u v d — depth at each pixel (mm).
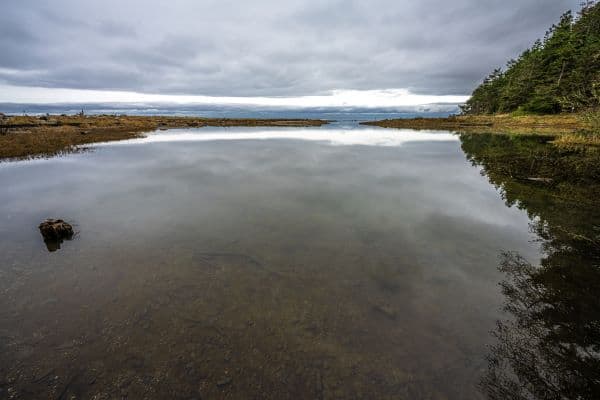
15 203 10438
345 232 8141
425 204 10484
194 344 4242
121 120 55594
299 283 5758
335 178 14312
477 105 93938
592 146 22203
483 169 16125
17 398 3441
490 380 3674
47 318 4746
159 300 5223
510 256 6789
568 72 54531
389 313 4910
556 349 4113
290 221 8906
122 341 4289
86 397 3480
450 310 4980
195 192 11891
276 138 33438
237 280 5840
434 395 3516
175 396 3500
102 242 7473
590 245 7234
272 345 4234
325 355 4066
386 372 3814
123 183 13242
